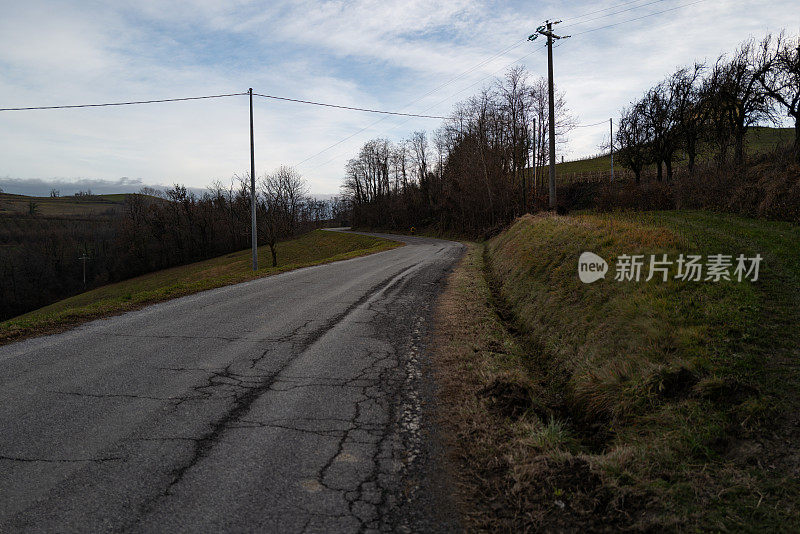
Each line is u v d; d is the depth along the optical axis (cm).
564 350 607
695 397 379
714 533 248
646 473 307
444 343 659
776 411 341
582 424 430
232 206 7369
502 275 1330
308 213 9944
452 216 5547
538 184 4597
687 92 2908
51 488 300
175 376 518
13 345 638
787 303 536
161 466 329
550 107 2169
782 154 1881
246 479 314
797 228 1133
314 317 831
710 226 1234
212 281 1284
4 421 399
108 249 7475
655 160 3269
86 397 454
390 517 277
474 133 4625
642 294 617
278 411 429
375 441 373
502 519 277
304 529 263
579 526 268
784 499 263
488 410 431
